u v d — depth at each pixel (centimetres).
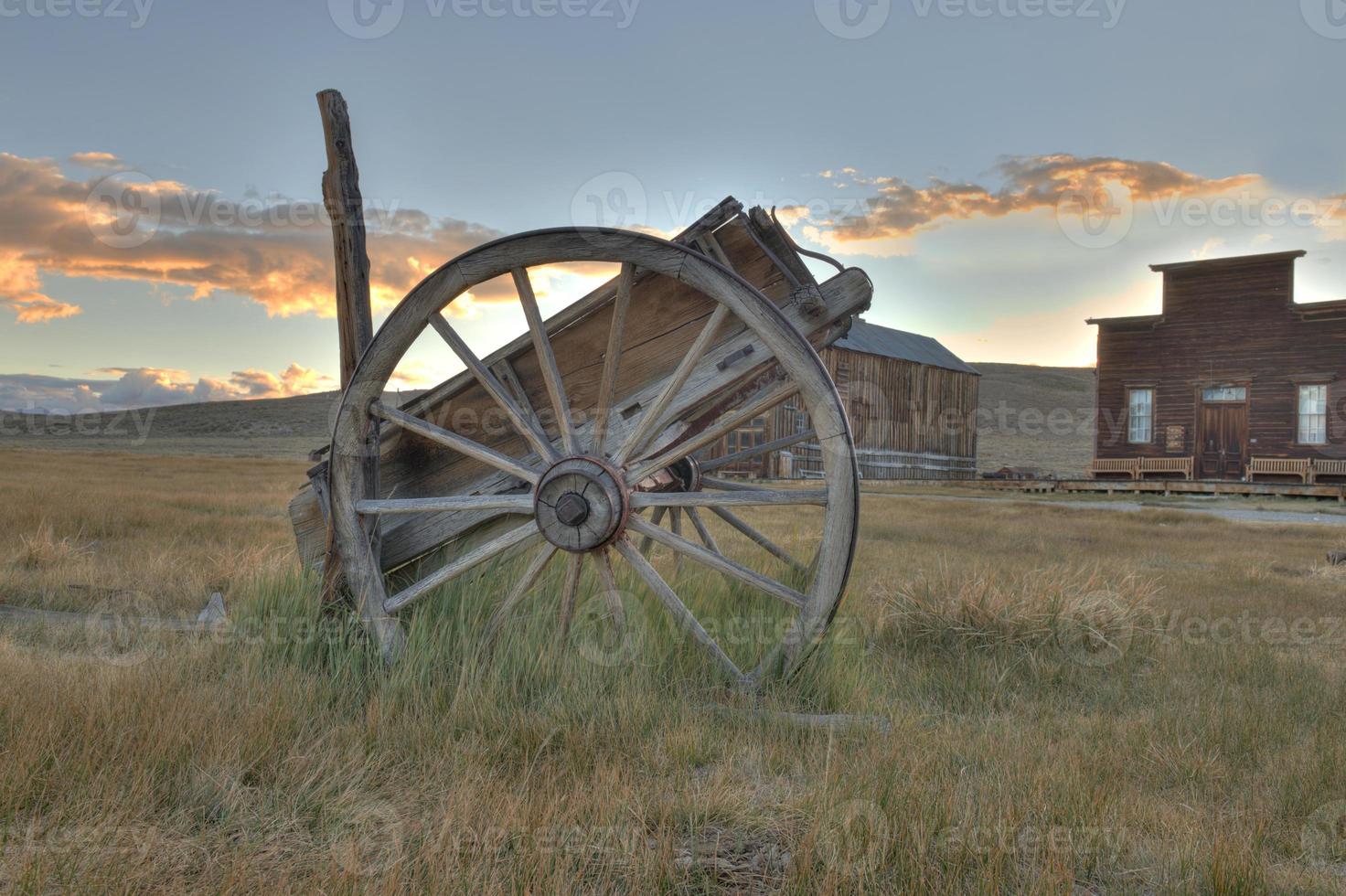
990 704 477
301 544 565
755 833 296
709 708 422
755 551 878
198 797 307
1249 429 2808
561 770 341
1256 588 914
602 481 450
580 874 257
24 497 1503
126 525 1223
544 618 516
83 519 1226
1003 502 2372
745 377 486
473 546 561
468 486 548
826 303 473
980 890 252
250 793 315
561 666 460
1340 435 2653
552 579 582
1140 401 3012
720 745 379
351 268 536
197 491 2011
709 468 729
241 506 1631
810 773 348
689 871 266
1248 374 2811
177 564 828
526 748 364
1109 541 1380
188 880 254
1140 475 2978
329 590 511
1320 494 2531
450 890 244
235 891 244
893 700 472
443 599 529
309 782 320
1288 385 2745
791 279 477
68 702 368
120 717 354
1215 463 2872
